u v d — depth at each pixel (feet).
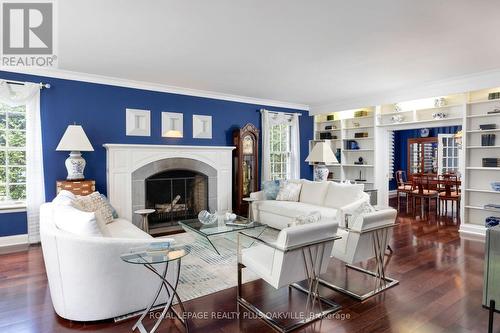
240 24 9.95
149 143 18.03
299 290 9.71
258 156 22.70
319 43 11.60
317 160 17.65
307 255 8.03
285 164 24.91
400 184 25.08
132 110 17.37
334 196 16.42
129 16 9.32
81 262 7.54
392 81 17.46
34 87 14.33
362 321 7.85
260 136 22.85
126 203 16.40
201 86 18.56
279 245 7.55
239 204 20.42
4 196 14.46
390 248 13.10
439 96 18.12
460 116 18.67
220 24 9.93
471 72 15.71
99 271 7.63
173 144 18.92
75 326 7.62
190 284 10.11
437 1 8.47
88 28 10.16
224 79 16.87
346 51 12.49
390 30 10.43
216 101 20.75
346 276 10.76
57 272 7.72
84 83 15.88
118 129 16.96
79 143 14.08
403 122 21.38
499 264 6.76
